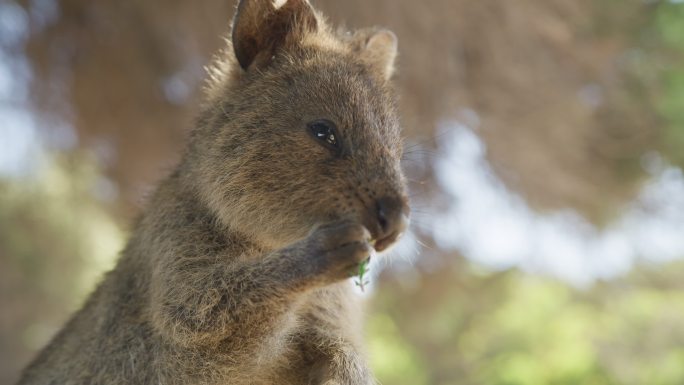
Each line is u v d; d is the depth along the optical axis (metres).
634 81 15.04
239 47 6.79
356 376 6.43
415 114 12.65
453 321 26.69
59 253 22.80
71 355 7.33
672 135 15.15
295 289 5.57
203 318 5.92
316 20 7.14
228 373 6.05
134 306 6.78
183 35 12.82
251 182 6.20
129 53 13.55
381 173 5.98
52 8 13.48
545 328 28.78
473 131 13.51
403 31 12.09
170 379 6.30
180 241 6.35
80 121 14.57
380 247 5.85
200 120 6.93
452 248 15.27
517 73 13.10
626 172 15.27
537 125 13.73
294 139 6.20
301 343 6.51
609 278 22.50
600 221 15.59
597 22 14.06
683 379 25.16
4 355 23.94
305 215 6.02
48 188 21.33
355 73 6.68
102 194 17.56
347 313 6.89
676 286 22.89
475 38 12.75
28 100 14.38
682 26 15.02
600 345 27.14
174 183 6.90
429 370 28.69
